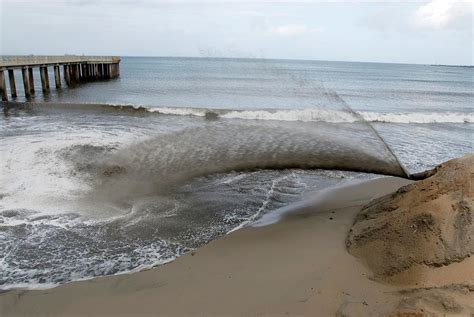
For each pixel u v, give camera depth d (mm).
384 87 49281
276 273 4258
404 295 3422
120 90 33406
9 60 23812
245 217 6312
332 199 7027
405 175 8375
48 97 27562
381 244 4320
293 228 5652
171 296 3924
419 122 18906
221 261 4684
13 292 4121
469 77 96000
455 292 3217
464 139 14312
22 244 5281
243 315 3541
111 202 6809
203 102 25484
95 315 3648
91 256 4988
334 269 4207
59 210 6410
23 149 9570
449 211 3961
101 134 12055
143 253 5082
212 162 9008
